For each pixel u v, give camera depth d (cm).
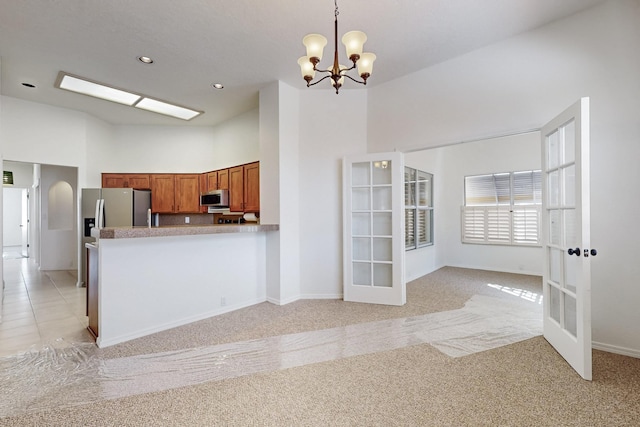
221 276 362
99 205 484
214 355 253
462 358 246
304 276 421
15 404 189
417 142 370
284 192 398
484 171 633
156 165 573
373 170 407
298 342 278
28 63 340
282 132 396
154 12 255
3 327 316
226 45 308
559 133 253
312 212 420
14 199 1040
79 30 280
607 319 252
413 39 302
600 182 254
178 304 322
